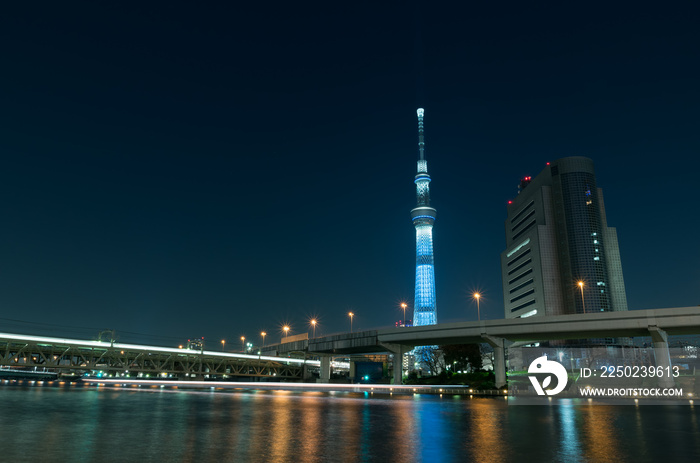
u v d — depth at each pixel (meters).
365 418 38.31
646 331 90.00
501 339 101.06
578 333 94.75
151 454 20.19
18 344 138.75
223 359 179.75
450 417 39.62
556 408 50.78
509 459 19.78
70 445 22.33
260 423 33.53
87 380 149.25
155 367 170.25
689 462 19.22
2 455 19.50
